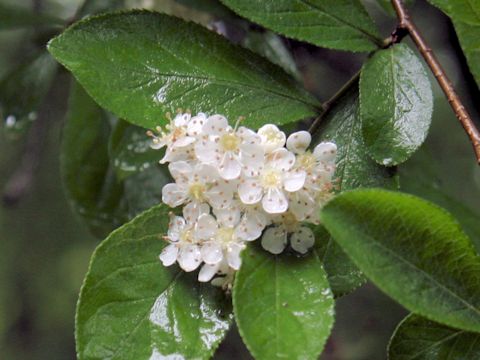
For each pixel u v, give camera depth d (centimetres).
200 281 23
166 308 22
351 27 24
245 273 21
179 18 24
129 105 23
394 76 24
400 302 20
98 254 22
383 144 23
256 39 30
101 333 22
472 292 21
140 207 33
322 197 22
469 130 23
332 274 23
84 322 22
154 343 22
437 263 21
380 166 23
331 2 25
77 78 23
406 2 27
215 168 22
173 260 22
